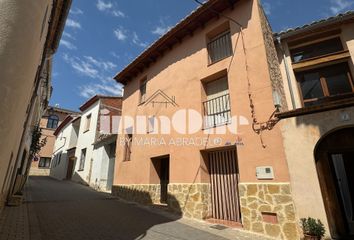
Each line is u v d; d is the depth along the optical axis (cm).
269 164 578
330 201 495
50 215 630
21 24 297
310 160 520
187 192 762
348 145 504
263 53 682
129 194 1034
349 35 802
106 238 469
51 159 2684
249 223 577
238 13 805
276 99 618
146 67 1201
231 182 704
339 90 795
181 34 991
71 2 650
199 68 878
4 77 267
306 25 807
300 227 494
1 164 291
